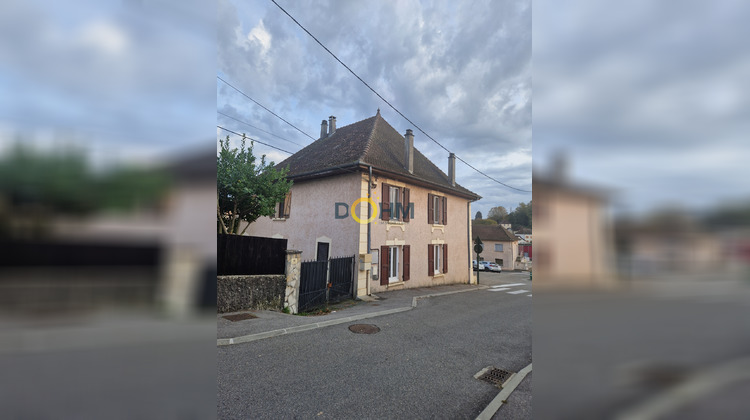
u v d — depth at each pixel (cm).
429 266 1273
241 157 834
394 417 311
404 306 842
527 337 588
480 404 342
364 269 973
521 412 329
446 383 387
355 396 344
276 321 587
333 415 308
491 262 2748
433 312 792
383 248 1071
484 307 884
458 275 1444
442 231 1362
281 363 415
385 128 1395
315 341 506
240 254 668
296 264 746
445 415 320
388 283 1086
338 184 1063
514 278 1973
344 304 874
